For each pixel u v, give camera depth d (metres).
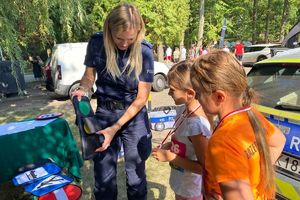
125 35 1.90
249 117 1.10
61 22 5.37
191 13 25.53
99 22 12.01
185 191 1.95
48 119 3.55
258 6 30.56
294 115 2.30
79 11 5.36
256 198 1.09
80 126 1.83
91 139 1.85
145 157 2.35
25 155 3.21
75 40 11.06
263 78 2.86
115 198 2.45
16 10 4.32
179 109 1.98
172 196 3.21
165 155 1.83
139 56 2.05
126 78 2.11
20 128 3.29
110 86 2.17
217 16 25.34
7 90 9.36
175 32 16.14
